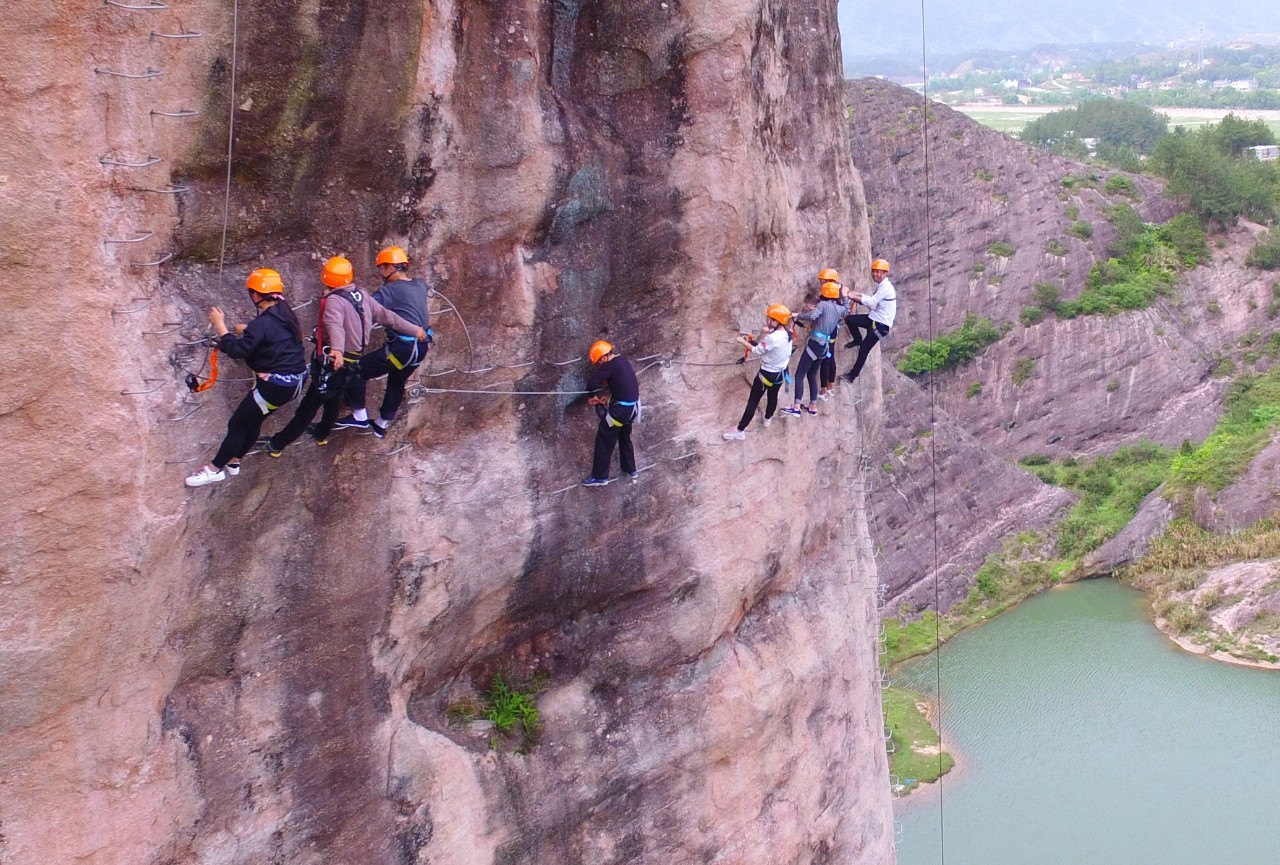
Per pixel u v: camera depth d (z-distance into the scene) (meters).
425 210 10.95
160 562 9.05
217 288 9.53
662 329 13.66
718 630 15.28
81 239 8.09
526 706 13.59
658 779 14.66
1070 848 31.45
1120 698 39.84
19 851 8.57
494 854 12.87
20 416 7.88
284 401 9.20
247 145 9.37
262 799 10.47
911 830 32.53
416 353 10.34
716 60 12.70
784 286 15.51
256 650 10.38
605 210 12.45
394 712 11.82
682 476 14.30
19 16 7.45
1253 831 31.81
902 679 41.97
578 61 12.01
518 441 12.61
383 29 9.84
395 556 11.38
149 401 8.78
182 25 8.51
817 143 16.44
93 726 8.91
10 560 8.01
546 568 13.12
